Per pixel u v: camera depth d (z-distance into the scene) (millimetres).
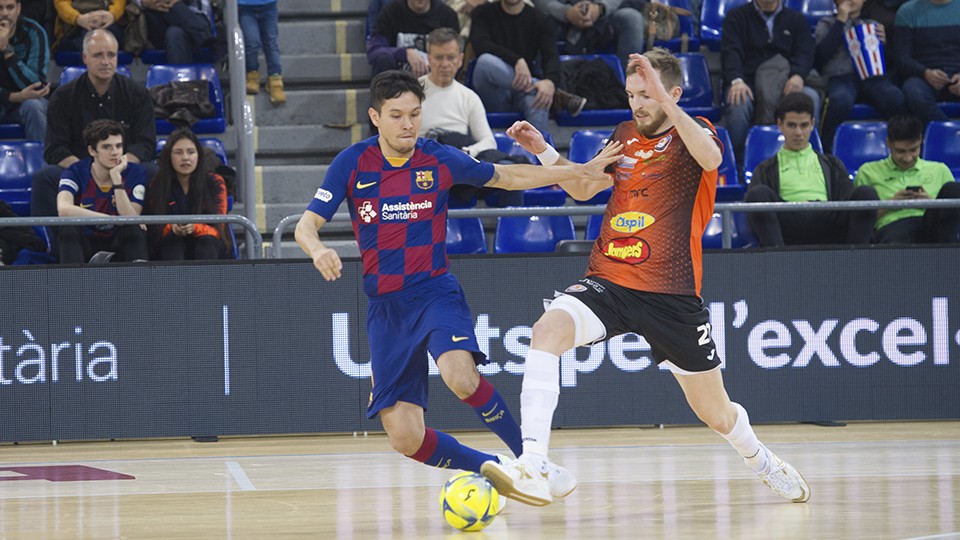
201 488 10797
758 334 15594
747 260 15594
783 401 15641
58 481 11469
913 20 22344
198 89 20453
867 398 15758
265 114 22422
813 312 15680
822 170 17984
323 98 22453
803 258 15680
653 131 9094
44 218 14969
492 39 21344
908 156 18766
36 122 20266
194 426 15172
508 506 9320
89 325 15086
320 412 15305
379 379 8953
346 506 9453
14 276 15016
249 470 12266
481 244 18484
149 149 18594
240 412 15211
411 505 9492
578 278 15414
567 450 13648
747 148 20516
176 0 21828
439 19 21719
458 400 15562
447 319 8859
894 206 15805
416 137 8891
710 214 9211
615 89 21641
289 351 15273
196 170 16547
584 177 9141
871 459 12445
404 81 8820
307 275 15281
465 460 9039
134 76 22094
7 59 20469
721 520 8438
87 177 16625
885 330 15781
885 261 15781
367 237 9047
